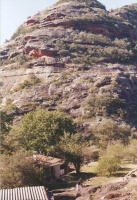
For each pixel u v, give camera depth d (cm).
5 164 3684
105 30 14338
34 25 14962
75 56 12688
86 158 6016
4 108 10350
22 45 14225
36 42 13462
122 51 13238
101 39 13638
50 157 4744
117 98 10294
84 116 9750
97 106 10062
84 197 2928
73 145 4866
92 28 14200
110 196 2638
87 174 4738
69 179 4434
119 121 9700
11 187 3547
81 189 3269
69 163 5241
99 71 11850
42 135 5466
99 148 6788
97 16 14662
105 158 4603
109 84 10894
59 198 3138
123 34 14875
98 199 2688
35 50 13225
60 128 6044
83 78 11262
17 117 9894
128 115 10231
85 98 10412
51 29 14012
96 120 9512
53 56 12750
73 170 5184
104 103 10069
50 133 5556
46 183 3934
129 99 10831
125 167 5094
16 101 10688
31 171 3694
